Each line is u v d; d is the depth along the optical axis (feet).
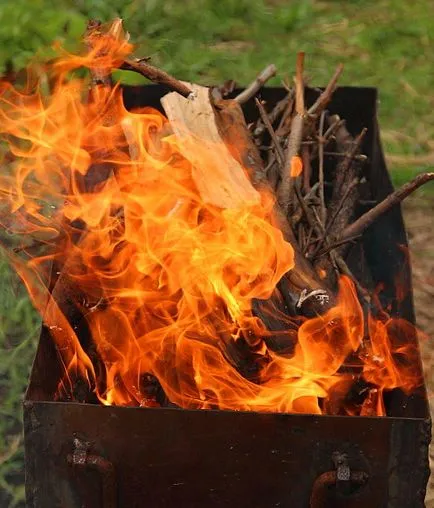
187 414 12.44
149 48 29.35
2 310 19.71
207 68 29.19
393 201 15.98
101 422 12.59
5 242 21.08
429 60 31.07
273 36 31.89
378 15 33.50
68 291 15.40
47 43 26.35
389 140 26.66
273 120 20.02
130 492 13.09
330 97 19.53
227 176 15.49
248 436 12.51
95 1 29.22
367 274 18.88
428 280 21.84
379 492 12.76
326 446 12.50
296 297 14.49
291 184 16.79
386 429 12.33
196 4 32.01
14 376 18.21
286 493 12.90
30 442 12.76
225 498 13.02
